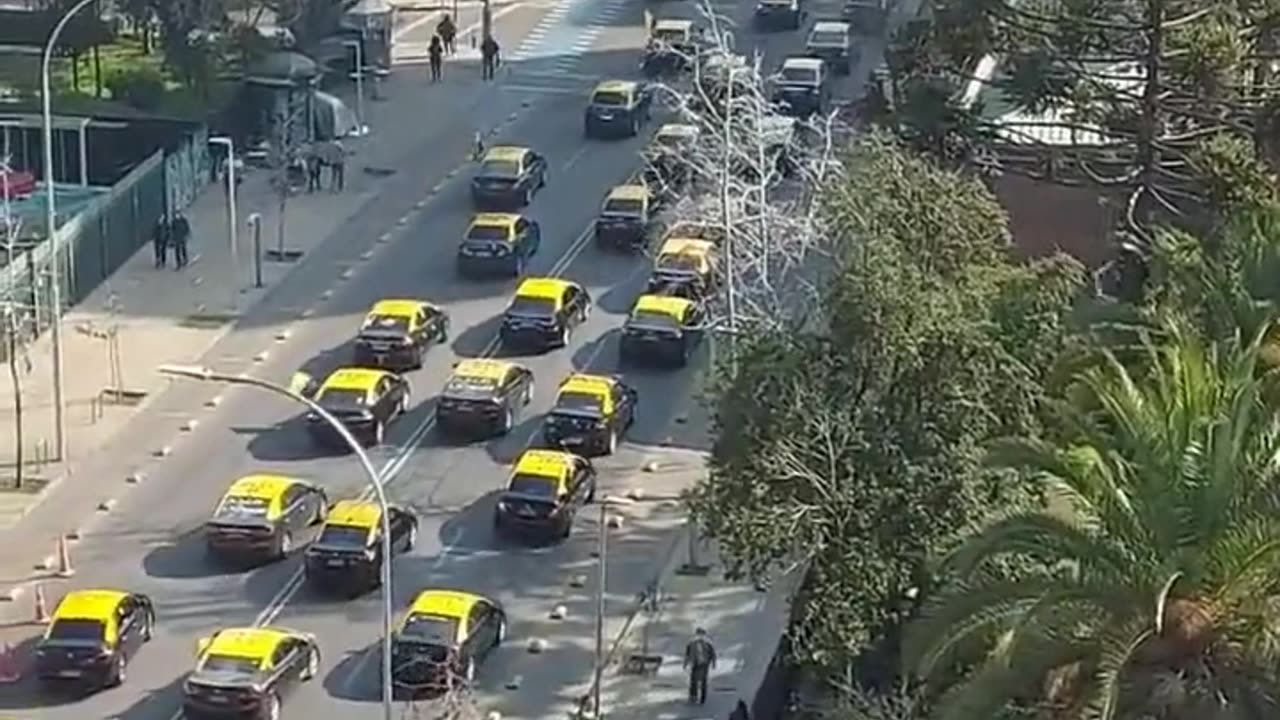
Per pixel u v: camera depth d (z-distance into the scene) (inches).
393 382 2440.9
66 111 3341.5
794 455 1657.2
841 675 1668.3
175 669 1952.5
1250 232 1898.4
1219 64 2292.1
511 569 2140.7
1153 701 1240.2
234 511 2130.9
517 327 2645.2
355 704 1892.2
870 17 3998.5
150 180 2972.4
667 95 3240.7
